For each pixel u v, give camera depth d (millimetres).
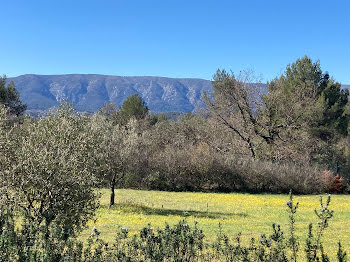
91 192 10211
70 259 5070
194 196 34156
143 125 57625
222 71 47750
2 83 38781
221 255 7668
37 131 10289
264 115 46969
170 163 39312
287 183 39531
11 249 4902
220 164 39625
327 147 47375
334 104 47344
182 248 6070
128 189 37938
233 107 47469
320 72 49281
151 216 21594
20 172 9164
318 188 40125
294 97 46781
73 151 10117
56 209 9062
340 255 5926
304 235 15859
